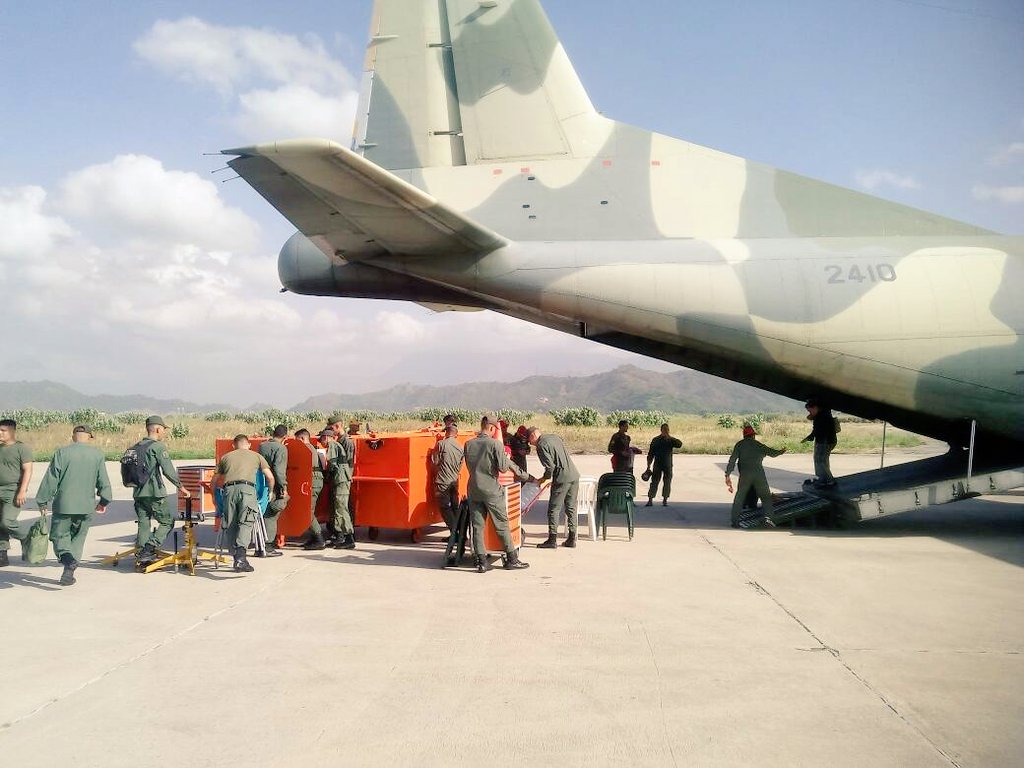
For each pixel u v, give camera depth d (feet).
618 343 33.86
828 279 29.84
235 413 176.96
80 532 22.68
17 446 25.12
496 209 32.78
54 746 11.11
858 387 30.68
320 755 10.78
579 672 14.29
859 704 12.64
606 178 32.45
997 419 29.84
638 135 32.96
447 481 25.91
